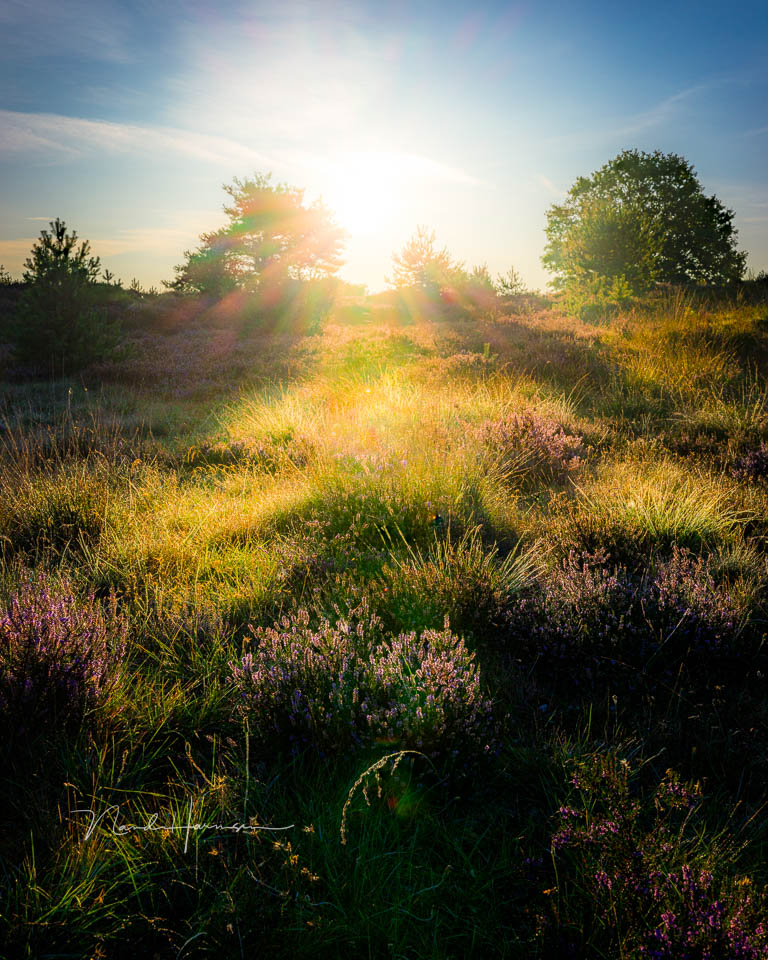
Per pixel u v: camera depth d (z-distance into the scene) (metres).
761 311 15.97
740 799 2.34
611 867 1.86
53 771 2.40
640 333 14.86
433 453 6.20
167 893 1.90
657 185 37.88
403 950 1.74
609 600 3.47
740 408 8.33
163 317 25.98
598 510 5.18
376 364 13.83
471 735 2.45
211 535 4.90
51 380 15.32
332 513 5.10
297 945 1.70
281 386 12.16
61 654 2.70
